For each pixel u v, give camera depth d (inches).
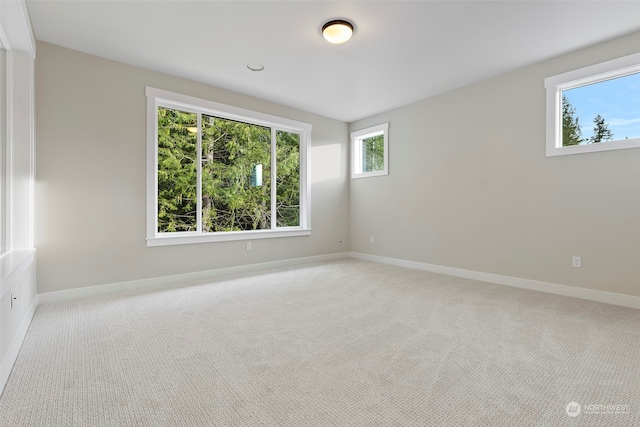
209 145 165.8
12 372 68.7
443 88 164.2
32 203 109.7
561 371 69.2
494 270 151.1
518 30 110.3
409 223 189.3
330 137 216.8
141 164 138.9
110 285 131.7
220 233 164.7
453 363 73.1
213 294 130.0
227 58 130.8
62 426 52.2
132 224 136.9
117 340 85.7
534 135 136.8
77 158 123.6
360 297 126.1
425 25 107.4
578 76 123.6
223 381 65.9
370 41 117.8
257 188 185.3
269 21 105.0
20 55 105.7
